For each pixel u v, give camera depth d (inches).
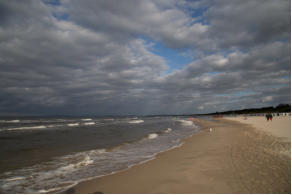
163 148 419.5
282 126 780.0
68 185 206.8
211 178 200.2
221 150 344.2
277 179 184.7
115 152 381.7
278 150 304.5
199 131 804.0
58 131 844.0
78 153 374.3
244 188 169.2
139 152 380.2
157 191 178.7
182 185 188.2
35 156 348.8
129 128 1026.7
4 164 294.2
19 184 211.8
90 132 798.5
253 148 333.4
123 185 199.6
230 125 1090.7
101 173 246.8
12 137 628.4
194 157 306.8
